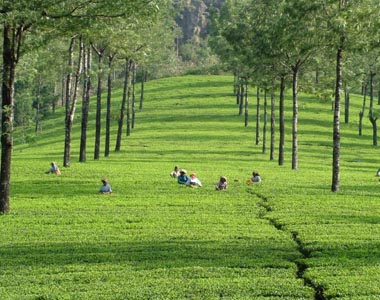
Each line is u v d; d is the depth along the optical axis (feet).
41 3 98.99
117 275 65.92
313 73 203.51
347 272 66.49
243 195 127.54
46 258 73.97
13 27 103.71
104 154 243.60
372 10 127.24
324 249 77.71
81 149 207.41
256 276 65.62
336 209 109.29
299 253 76.02
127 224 95.40
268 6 193.57
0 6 96.43
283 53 184.14
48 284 63.16
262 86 206.69
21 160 221.25
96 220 99.14
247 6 207.82
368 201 119.44
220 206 113.39
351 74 195.00
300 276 66.80
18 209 109.81
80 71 198.90
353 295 58.39
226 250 77.41
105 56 225.56
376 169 208.64
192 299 57.47
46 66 179.73
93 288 61.16
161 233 88.38
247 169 188.55
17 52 106.42
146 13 106.11
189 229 91.25
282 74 200.54
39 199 122.21
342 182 155.43
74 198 123.54
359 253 75.51
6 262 72.08
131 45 219.82
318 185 147.43
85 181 151.64
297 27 150.30
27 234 88.28
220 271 67.15
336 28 126.93
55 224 96.53
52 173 167.32
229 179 158.30
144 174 167.22
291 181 155.02
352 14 127.75
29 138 110.83
